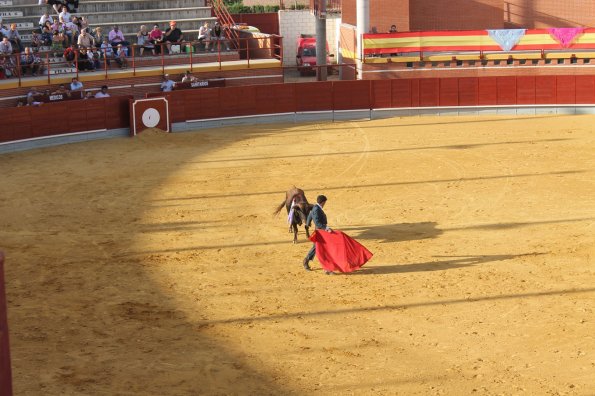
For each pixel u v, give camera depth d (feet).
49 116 190.70
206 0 282.15
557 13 276.41
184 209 136.36
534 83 220.43
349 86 220.23
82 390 72.08
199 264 108.78
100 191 148.87
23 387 72.33
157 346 82.38
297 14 306.55
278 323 88.58
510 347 81.61
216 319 89.86
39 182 156.56
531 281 99.55
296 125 213.66
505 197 138.41
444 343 82.89
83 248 116.16
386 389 72.90
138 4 260.62
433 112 222.69
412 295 96.12
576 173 153.58
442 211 131.13
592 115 217.36
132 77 216.13
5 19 239.30
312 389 72.90
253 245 116.78
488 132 196.54
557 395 71.10
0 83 194.70
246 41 251.80
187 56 232.32
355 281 101.35
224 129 209.26
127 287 100.17
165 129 204.74
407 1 266.36
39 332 85.81
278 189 147.95
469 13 273.54
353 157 172.35
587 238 115.24
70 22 231.09
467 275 102.12
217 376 75.36
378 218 128.57
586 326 86.12
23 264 108.99
